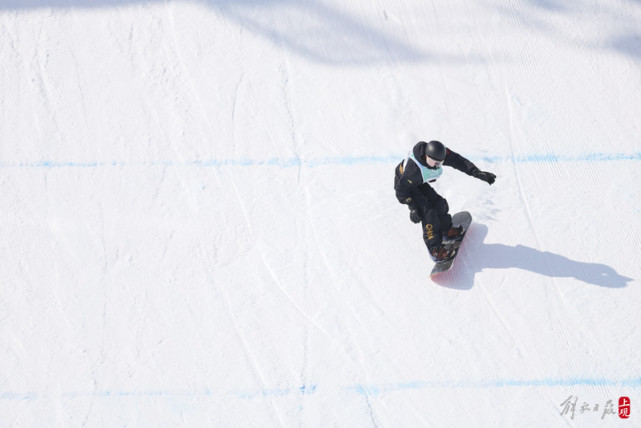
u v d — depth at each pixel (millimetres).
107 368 5129
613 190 5590
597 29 6125
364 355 5137
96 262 5445
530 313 5238
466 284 5375
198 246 5500
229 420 4973
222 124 5887
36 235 5520
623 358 5062
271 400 5020
